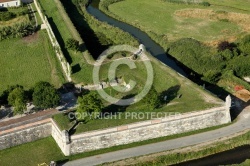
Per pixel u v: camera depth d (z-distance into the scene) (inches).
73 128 4768.7
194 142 4921.3
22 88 5418.3
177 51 6796.3
